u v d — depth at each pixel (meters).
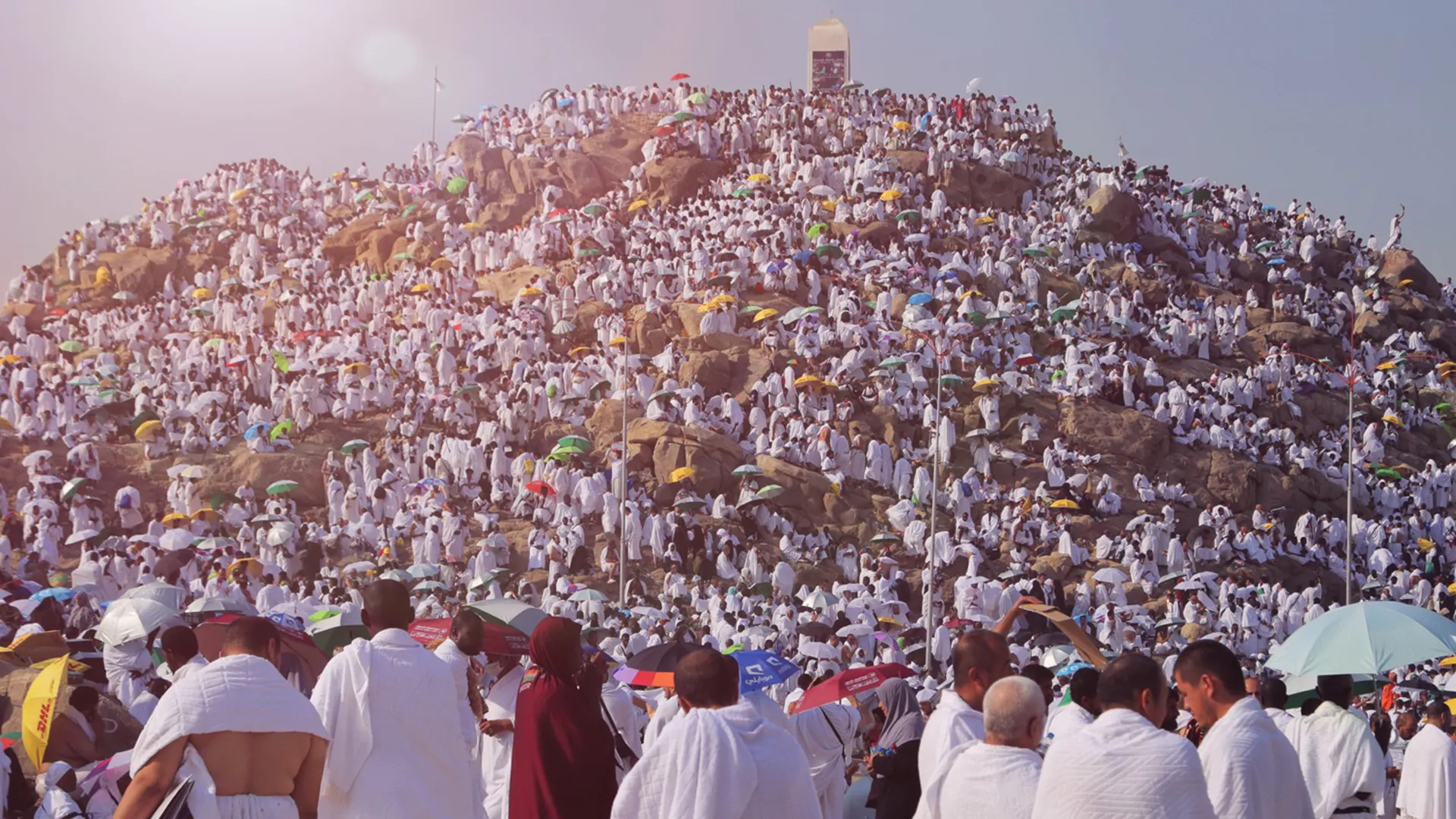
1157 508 51.91
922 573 45.09
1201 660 8.00
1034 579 41.16
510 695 12.37
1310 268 74.31
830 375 54.59
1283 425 60.03
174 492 46.81
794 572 45.22
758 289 60.88
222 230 71.44
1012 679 7.37
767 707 10.21
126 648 20.16
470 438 51.22
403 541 45.94
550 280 61.88
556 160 73.38
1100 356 59.12
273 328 63.16
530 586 41.81
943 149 72.12
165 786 7.34
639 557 45.78
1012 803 7.09
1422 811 12.42
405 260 67.12
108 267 69.31
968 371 57.22
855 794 12.02
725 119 75.00
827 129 75.62
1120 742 6.86
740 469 47.72
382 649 8.56
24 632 22.31
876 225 66.19
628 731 11.74
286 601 38.00
